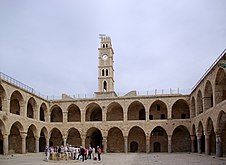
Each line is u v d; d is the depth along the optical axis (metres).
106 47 82.94
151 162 38.47
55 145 74.00
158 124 65.06
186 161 38.75
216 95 43.91
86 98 68.69
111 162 39.84
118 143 72.19
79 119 74.69
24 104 56.84
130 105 70.81
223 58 38.12
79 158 47.53
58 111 75.12
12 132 64.25
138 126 65.75
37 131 62.62
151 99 66.12
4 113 49.00
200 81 52.91
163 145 70.62
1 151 60.75
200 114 54.59
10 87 51.38
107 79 80.81
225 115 42.41
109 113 74.25
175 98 65.31
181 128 70.44
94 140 76.06
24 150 56.28
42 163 38.06
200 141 57.44
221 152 44.12
